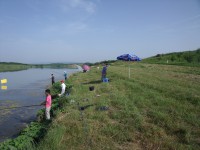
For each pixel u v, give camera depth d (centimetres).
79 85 2355
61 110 1392
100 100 1521
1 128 1596
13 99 2738
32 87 3966
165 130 991
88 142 896
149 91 1741
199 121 1051
